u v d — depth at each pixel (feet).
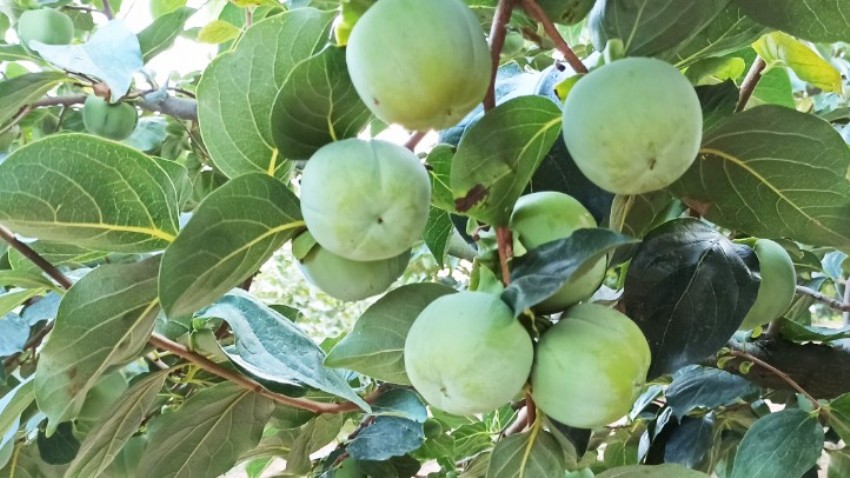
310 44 1.22
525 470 1.29
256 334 1.74
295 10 1.18
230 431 1.96
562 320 1.12
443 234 1.63
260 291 6.83
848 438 1.87
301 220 1.24
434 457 2.41
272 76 1.23
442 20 0.97
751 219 1.41
